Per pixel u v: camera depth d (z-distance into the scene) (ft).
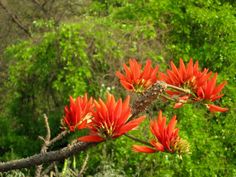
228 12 28.48
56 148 20.30
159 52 26.91
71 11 42.32
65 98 25.76
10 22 44.60
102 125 3.68
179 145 3.89
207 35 28.40
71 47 25.18
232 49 28.07
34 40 28.30
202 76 4.34
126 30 26.08
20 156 27.99
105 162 21.70
